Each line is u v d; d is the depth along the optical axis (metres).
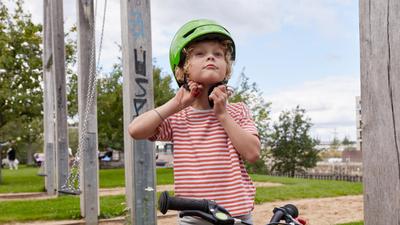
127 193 5.57
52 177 13.27
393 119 2.30
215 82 2.30
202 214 1.83
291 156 36.81
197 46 2.31
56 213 8.66
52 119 13.50
